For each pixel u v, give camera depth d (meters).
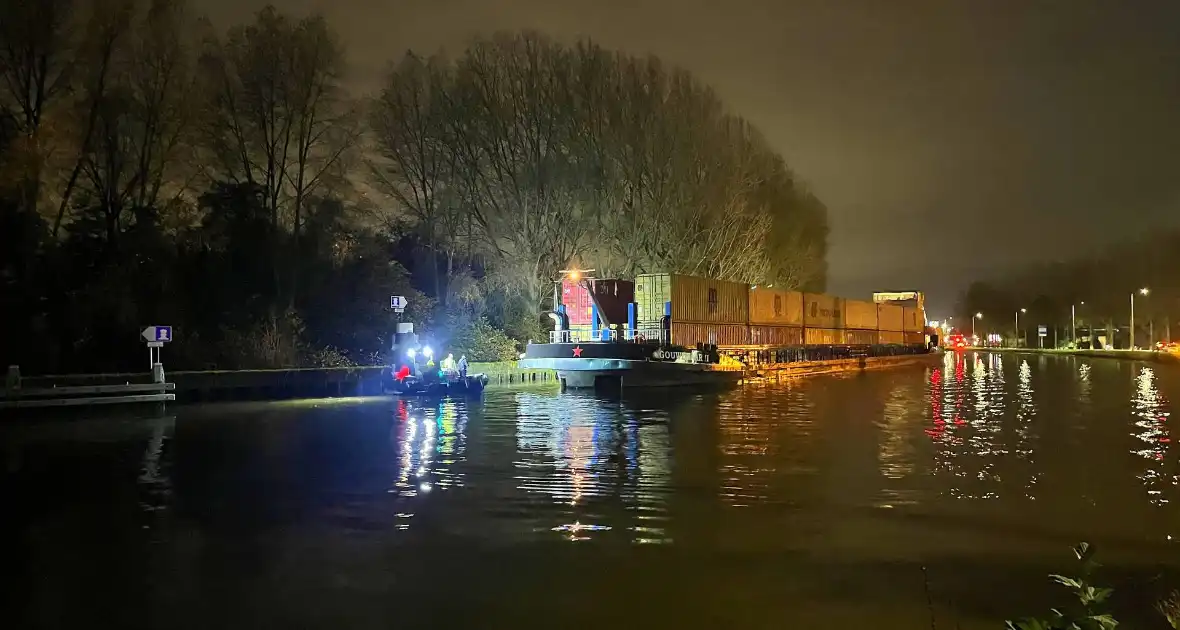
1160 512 11.27
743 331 42.91
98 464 15.03
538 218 43.78
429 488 12.80
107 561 9.05
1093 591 5.10
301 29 34.75
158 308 29.61
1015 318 141.62
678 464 14.98
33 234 26.66
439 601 7.80
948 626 7.20
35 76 29.48
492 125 43.31
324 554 9.27
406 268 42.94
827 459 15.59
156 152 33.25
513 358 41.53
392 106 42.03
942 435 19.16
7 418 21.12
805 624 7.25
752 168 53.06
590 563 8.95
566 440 18.20
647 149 46.19
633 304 34.97
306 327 34.44
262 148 35.12
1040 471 14.30
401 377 30.41
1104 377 45.88
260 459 15.55
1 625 7.26
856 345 59.91
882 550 9.44
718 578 8.45
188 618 7.41
